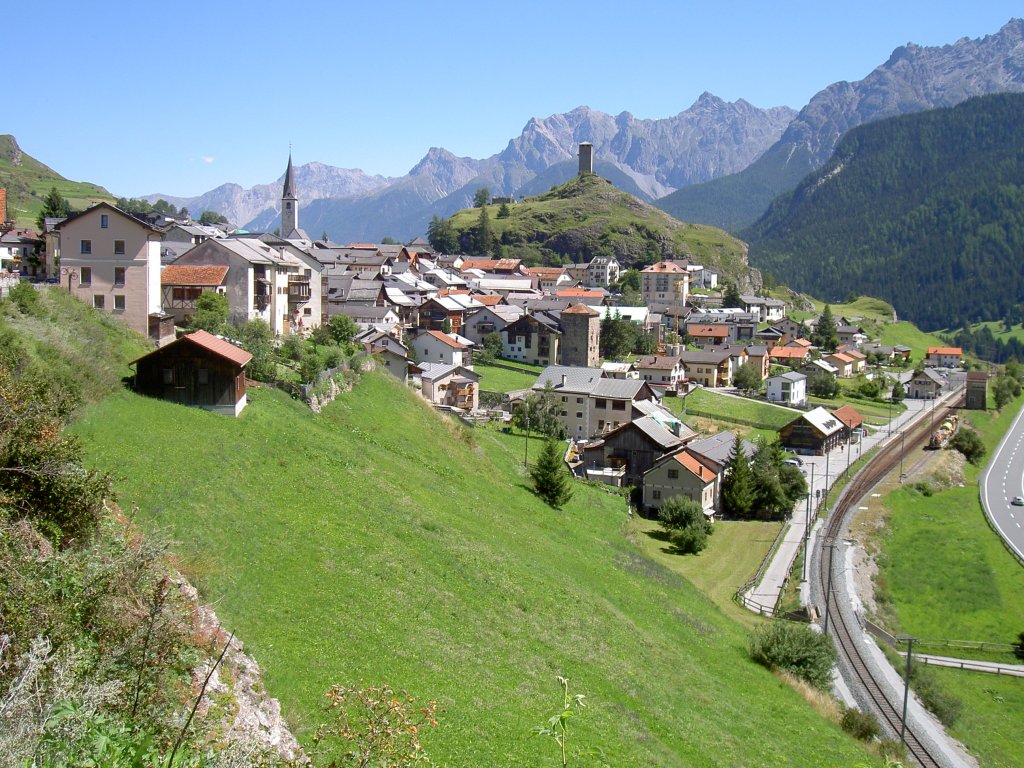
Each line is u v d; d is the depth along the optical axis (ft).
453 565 128.36
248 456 133.69
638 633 138.10
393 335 362.74
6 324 126.31
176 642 57.36
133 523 91.35
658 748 97.71
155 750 42.11
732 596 200.85
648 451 285.02
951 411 525.75
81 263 199.52
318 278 327.26
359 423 190.49
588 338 453.17
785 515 281.33
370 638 95.91
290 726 70.79
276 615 93.09
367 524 129.08
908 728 151.74
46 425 75.15
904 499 322.75
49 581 54.29
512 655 107.86
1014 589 249.55
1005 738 166.09
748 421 407.23
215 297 232.53
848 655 179.01
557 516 202.69
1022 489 368.68
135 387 146.00
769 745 115.14
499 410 340.59
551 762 83.87
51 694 43.06
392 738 56.39
